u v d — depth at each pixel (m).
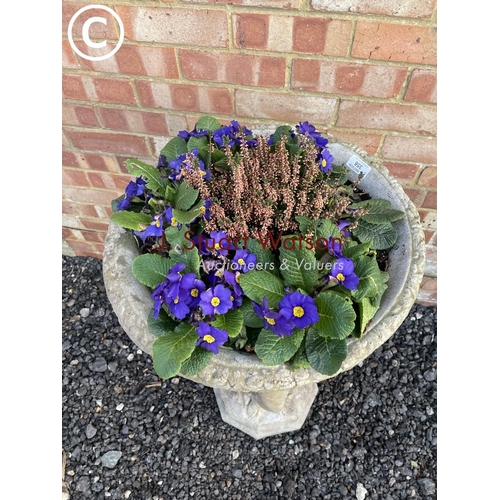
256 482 1.59
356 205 1.13
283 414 1.59
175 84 1.42
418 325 2.02
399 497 1.57
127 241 1.08
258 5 1.17
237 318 0.90
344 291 0.93
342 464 1.63
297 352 0.91
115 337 1.99
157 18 1.25
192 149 1.12
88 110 1.55
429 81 1.28
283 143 1.04
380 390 1.81
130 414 1.76
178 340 0.86
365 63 1.27
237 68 1.34
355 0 1.13
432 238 1.80
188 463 1.64
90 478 1.63
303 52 1.27
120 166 1.77
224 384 0.89
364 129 1.46
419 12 1.13
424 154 1.50
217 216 1.00
